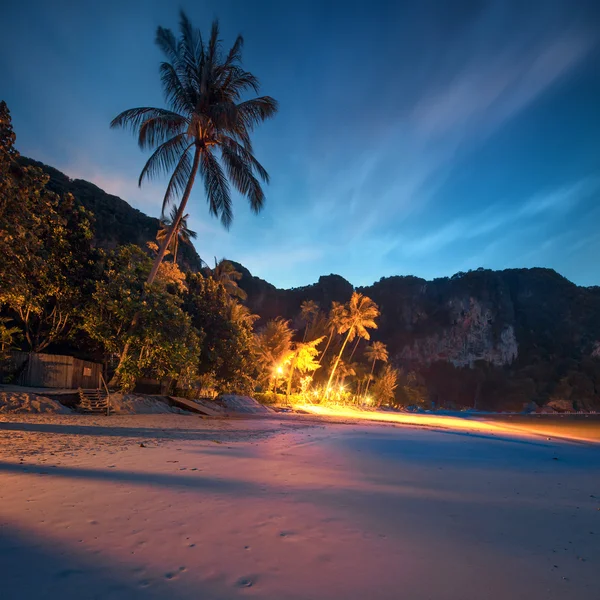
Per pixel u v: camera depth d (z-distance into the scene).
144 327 19.95
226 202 22.25
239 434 13.82
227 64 21.69
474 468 8.89
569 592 2.87
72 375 20.25
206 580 2.70
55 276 20.00
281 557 3.18
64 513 3.88
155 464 6.84
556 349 162.75
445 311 168.38
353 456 9.70
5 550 2.93
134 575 2.70
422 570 3.11
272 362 46.97
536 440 20.66
